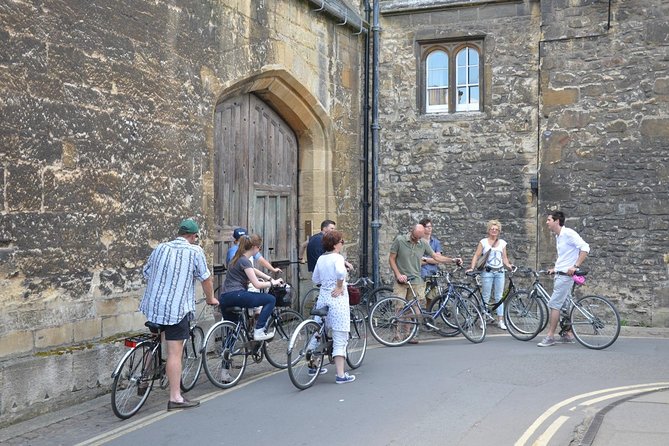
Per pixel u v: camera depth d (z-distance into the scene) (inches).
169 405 234.5
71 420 225.6
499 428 203.5
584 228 429.4
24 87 231.9
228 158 372.8
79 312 254.5
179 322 233.1
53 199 243.1
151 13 292.4
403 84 482.0
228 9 344.8
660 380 265.0
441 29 471.8
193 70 319.3
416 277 362.6
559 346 341.4
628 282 418.9
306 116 428.8
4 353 223.3
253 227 395.9
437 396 241.9
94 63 261.7
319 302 272.2
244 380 279.1
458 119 469.7
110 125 269.3
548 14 438.6
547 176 439.2
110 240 269.4
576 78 432.5
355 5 481.4
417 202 478.3
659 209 412.5
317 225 442.3
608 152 424.5
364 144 486.0
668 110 410.6
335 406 232.8
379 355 324.2
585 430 197.8
